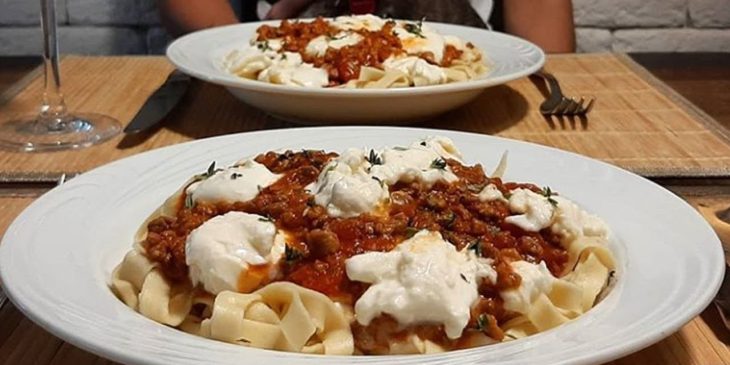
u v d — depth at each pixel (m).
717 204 0.35
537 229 0.27
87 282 0.25
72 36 0.95
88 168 0.41
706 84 0.58
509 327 0.25
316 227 0.26
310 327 0.24
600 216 0.30
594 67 0.58
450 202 0.27
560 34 0.83
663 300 0.24
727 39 0.98
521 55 0.53
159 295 0.25
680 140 0.44
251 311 0.25
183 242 0.26
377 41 0.50
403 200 0.27
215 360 0.21
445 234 0.26
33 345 0.26
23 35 0.94
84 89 0.53
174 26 0.81
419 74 0.48
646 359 0.26
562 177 0.34
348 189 0.26
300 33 0.52
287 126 0.47
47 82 0.47
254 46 0.51
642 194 0.32
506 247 0.26
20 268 0.25
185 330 0.25
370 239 0.25
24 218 0.28
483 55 0.54
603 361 0.21
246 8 0.86
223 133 0.46
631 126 0.47
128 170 0.33
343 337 0.24
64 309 0.23
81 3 0.94
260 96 0.44
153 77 0.56
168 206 0.29
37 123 0.46
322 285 0.25
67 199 0.30
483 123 0.47
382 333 0.24
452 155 0.32
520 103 0.51
